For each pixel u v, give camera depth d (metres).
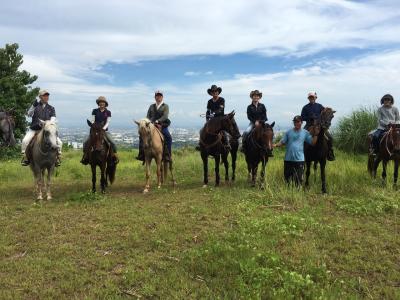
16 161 22.17
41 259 6.45
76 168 16.94
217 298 5.20
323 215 8.86
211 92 12.41
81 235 7.66
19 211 9.64
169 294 5.38
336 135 19.48
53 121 10.58
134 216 8.87
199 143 12.34
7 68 26.88
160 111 12.48
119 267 6.28
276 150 19.67
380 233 7.64
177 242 7.22
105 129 11.38
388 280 5.89
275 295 5.13
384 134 11.66
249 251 6.44
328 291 5.33
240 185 12.38
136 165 18.20
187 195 11.05
